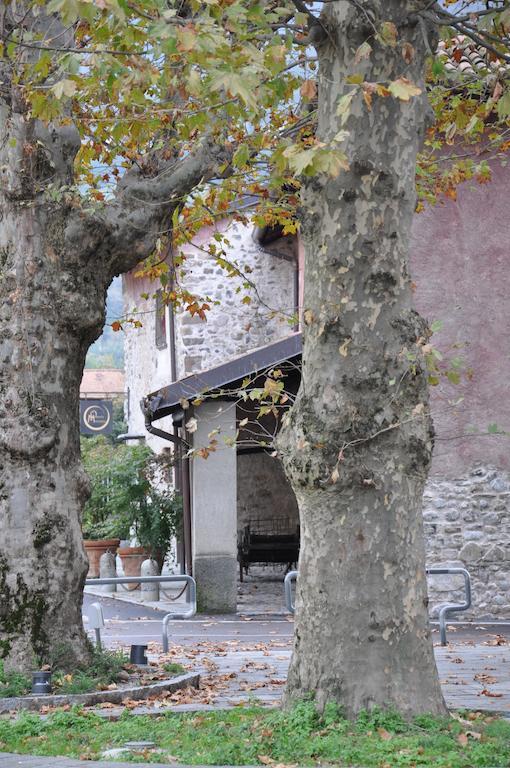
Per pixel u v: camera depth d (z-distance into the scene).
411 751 6.18
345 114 6.23
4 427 9.09
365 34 7.11
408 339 7.16
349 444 7.03
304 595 7.23
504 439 15.86
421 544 7.26
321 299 7.22
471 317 15.97
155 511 20.31
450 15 7.66
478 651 12.03
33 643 8.96
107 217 9.52
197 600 16.52
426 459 7.24
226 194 11.66
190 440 17.77
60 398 9.32
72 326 9.37
